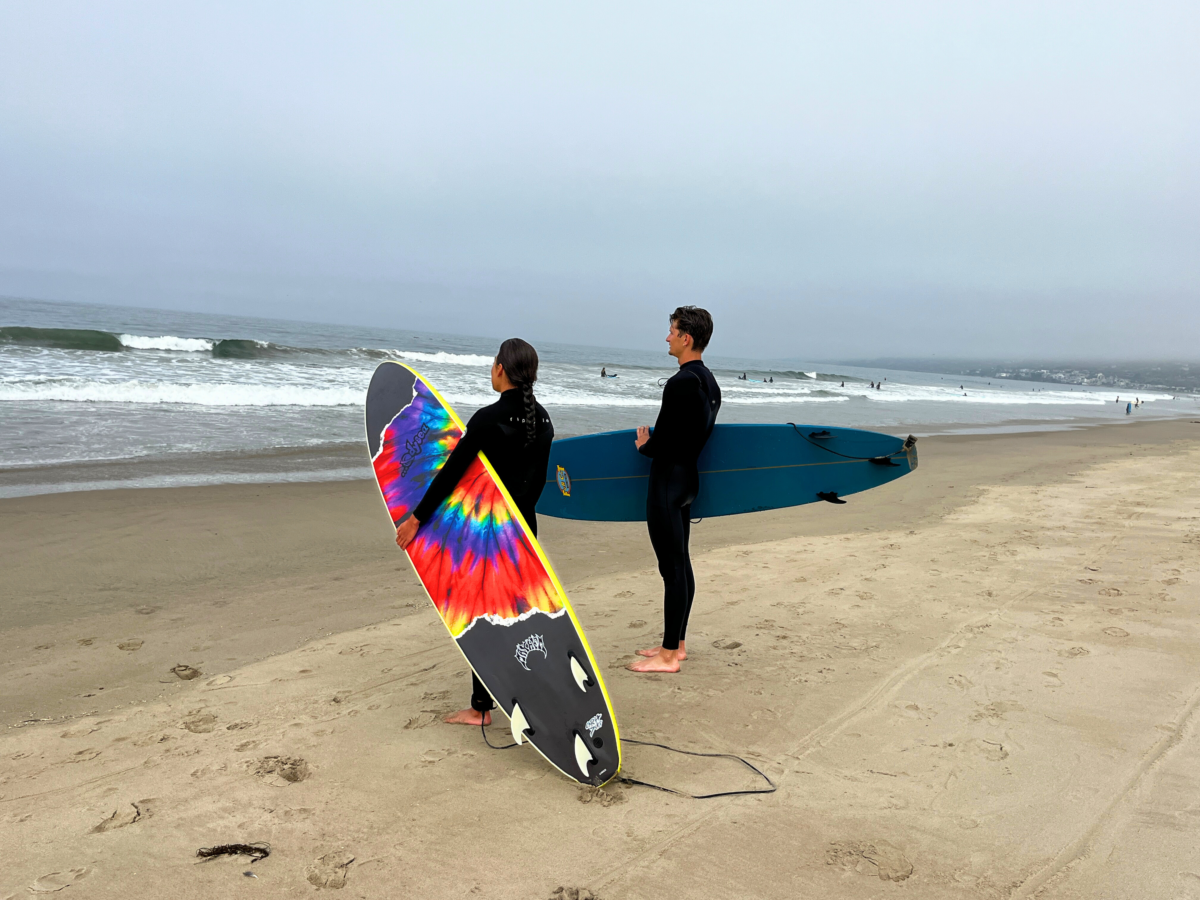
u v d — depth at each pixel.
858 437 3.90
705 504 3.77
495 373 2.61
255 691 3.13
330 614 4.30
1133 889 1.79
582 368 37.56
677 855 1.93
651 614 4.23
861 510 7.64
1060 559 5.32
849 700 2.96
